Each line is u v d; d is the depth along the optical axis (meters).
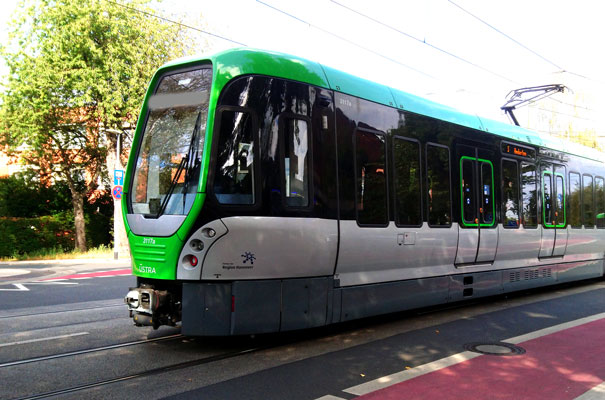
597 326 7.80
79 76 23.28
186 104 6.33
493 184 9.81
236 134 6.04
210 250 5.82
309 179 6.53
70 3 23.05
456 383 5.04
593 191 13.51
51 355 6.05
